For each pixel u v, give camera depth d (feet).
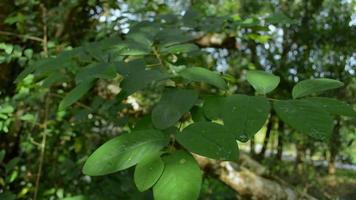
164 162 0.72
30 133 2.43
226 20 1.82
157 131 0.80
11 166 1.98
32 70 1.21
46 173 2.49
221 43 2.60
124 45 1.20
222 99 0.91
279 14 1.81
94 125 2.40
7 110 1.98
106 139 2.44
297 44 4.21
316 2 4.25
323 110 0.78
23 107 2.28
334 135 3.99
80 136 2.47
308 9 4.26
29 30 2.51
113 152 0.76
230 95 0.88
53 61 1.19
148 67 1.11
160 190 0.68
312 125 0.75
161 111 0.88
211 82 0.95
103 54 1.13
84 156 2.39
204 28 1.72
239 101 0.80
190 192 0.67
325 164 4.69
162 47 1.22
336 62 4.05
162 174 0.70
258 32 2.13
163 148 0.77
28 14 2.52
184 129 0.76
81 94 0.98
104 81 2.21
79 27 2.71
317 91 0.87
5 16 2.51
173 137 0.78
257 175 2.95
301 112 0.77
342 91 3.88
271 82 0.91
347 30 4.16
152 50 1.19
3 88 2.63
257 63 4.00
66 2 2.48
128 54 1.15
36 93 2.09
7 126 2.16
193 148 0.72
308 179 4.07
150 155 0.74
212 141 0.73
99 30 2.46
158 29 1.36
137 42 1.21
